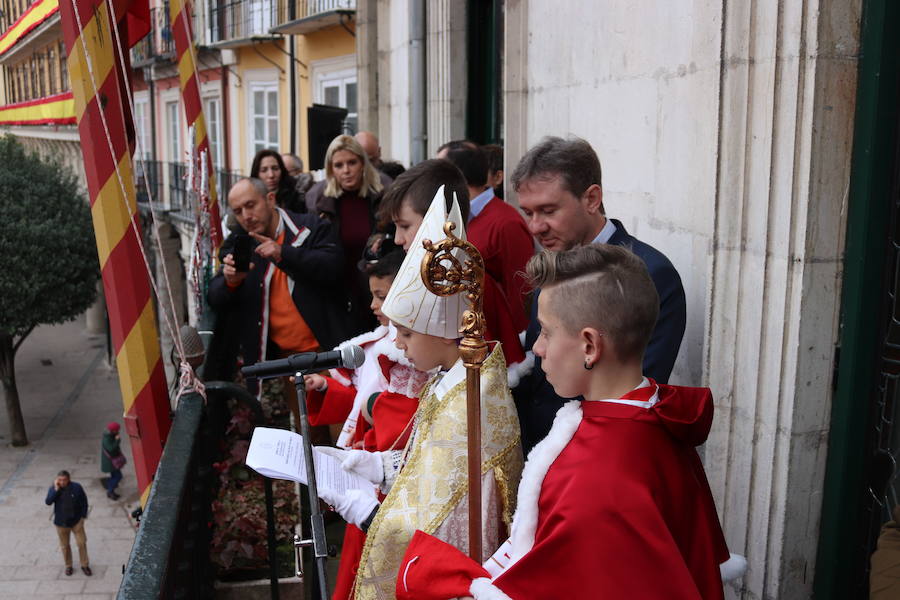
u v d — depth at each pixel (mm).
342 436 2924
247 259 3955
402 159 8203
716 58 2502
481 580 1560
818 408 2369
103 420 17984
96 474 14969
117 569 11477
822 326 2328
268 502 2715
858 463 2363
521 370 2430
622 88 3475
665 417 1575
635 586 1432
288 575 3289
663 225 3070
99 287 22016
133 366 2854
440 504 1932
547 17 4379
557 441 1633
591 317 1589
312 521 1901
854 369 2311
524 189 2332
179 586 2227
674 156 2965
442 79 6824
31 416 18203
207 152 5215
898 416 2291
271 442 2184
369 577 1983
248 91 17172
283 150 15844
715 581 1589
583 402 1674
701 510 1617
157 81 23031
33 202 16125
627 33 3400
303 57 14523
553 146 2314
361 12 8742
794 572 2434
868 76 2211
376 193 4629
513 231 3188
